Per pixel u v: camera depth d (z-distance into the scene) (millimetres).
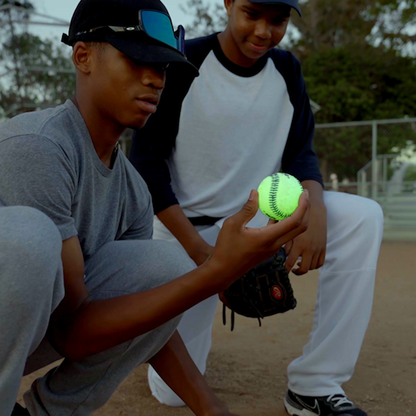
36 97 12367
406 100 20469
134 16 1369
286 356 3053
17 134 1346
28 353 1223
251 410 2275
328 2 23391
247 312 2002
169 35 1423
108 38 1364
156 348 1552
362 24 23297
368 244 2076
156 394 2422
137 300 1306
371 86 21156
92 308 1325
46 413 1523
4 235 1092
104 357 1494
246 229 1257
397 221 11602
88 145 1504
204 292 1309
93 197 1554
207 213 2469
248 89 2406
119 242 1673
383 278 5738
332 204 2174
